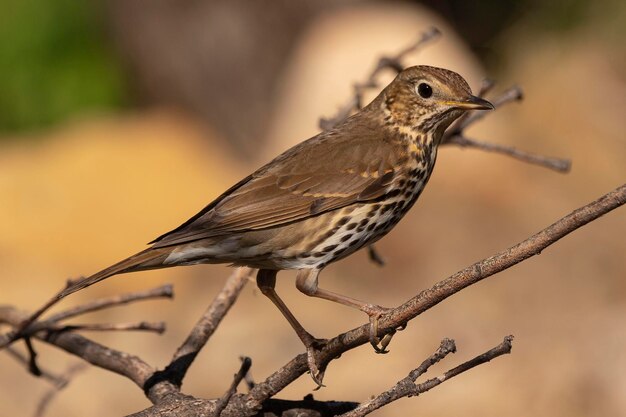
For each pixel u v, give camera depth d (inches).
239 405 235.1
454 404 498.9
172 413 233.8
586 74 760.3
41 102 827.4
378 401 210.4
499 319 569.0
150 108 857.5
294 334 584.1
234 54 828.6
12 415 518.9
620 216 629.3
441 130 296.7
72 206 732.7
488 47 817.5
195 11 830.5
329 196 280.2
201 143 831.7
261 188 279.7
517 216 668.1
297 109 748.0
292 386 527.5
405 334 563.2
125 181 757.9
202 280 668.7
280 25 823.1
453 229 652.1
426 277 636.7
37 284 663.1
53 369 544.4
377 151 288.5
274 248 276.8
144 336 595.2
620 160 716.0
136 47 839.7
